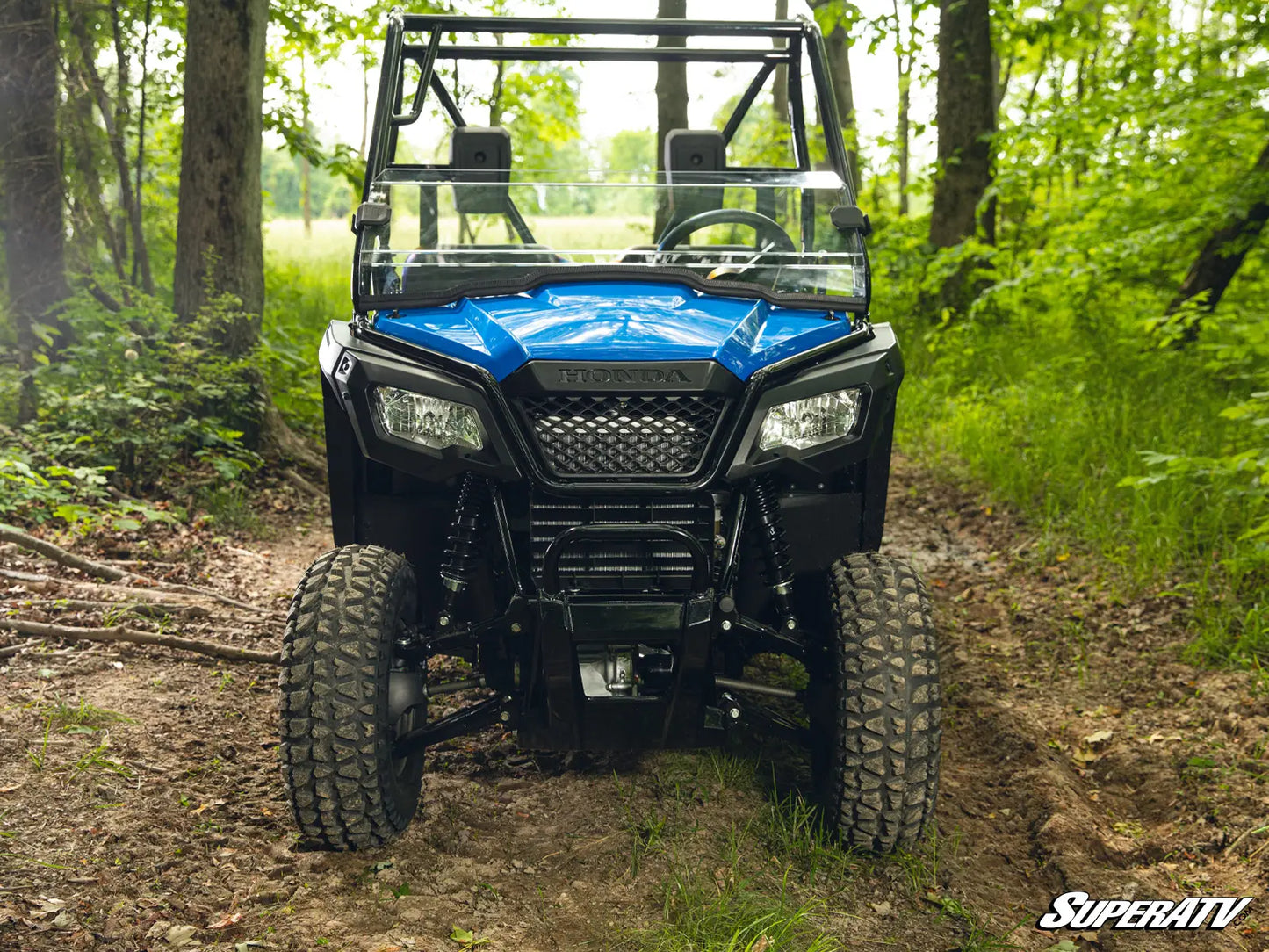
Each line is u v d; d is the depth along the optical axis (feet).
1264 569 15.35
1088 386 24.34
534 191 11.00
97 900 7.98
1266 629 13.96
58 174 23.80
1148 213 27.17
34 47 23.26
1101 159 28.99
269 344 24.59
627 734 9.27
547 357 8.65
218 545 17.99
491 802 10.29
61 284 23.66
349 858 9.03
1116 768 11.80
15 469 16.87
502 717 9.38
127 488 19.81
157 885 8.27
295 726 8.56
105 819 9.07
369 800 8.75
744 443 8.83
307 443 24.41
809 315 10.19
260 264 23.12
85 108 25.70
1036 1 41.19
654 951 7.92
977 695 13.35
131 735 10.75
